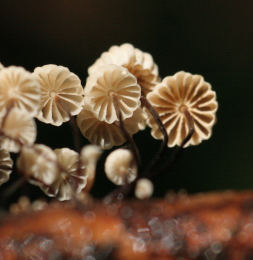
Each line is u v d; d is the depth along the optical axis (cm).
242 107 36
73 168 12
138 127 14
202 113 13
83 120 14
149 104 13
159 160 12
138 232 10
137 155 12
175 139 14
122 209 10
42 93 13
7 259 10
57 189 12
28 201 11
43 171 12
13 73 12
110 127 14
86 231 10
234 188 33
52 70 13
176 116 13
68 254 10
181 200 10
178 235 10
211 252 10
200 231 10
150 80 14
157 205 10
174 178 32
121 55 14
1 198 11
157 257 10
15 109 12
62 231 10
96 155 13
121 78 13
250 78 39
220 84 39
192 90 13
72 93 13
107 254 10
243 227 10
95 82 13
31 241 10
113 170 12
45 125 31
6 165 12
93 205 10
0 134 12
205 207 10
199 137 14
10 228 10
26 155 12
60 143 31
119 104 13
